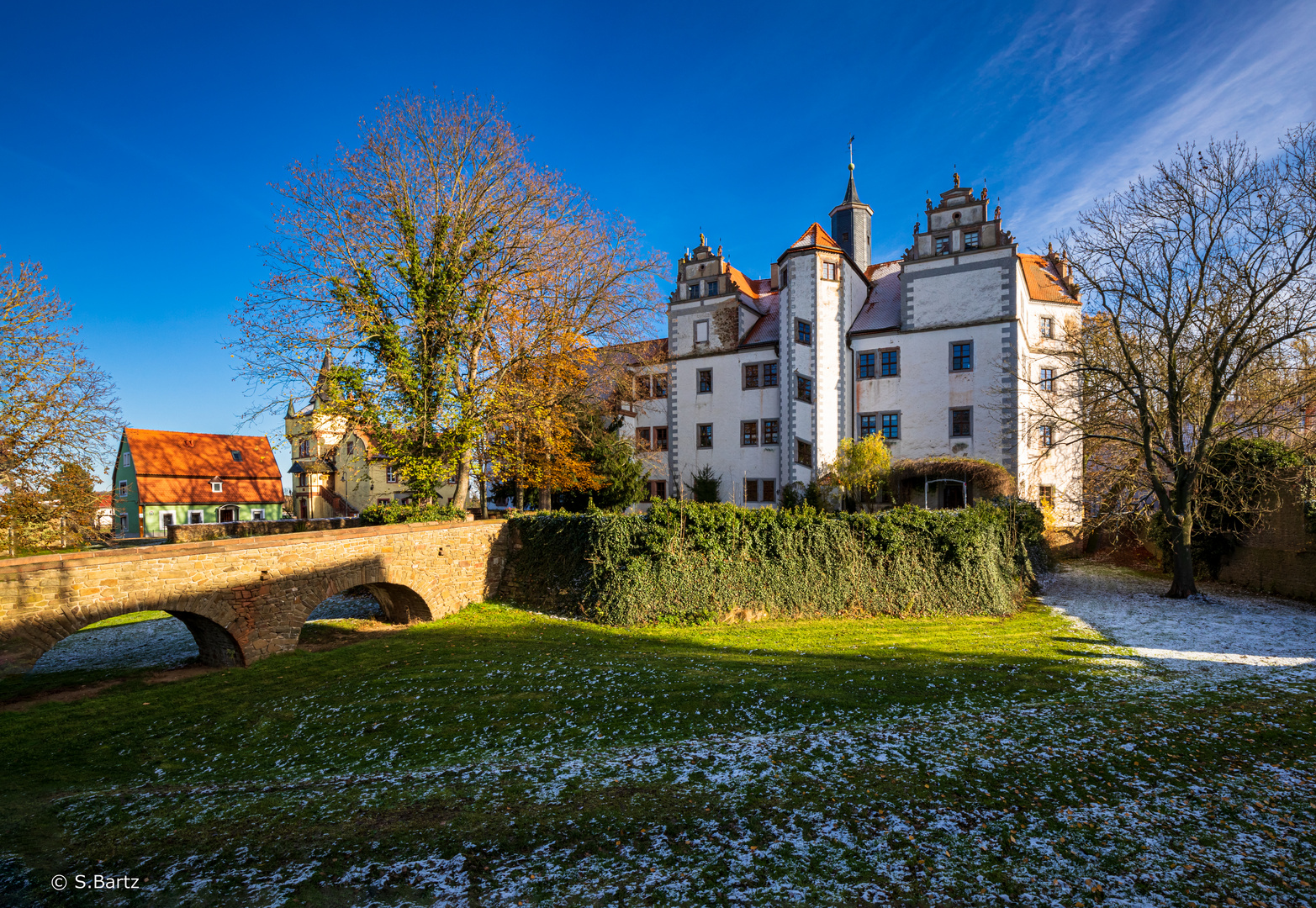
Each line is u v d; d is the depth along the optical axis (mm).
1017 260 31703
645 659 14766
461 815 6812
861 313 36656
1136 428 23438
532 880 5320
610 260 26781
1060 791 6809
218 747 10633
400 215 22781
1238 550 23922
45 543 26562
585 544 20453
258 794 8195
